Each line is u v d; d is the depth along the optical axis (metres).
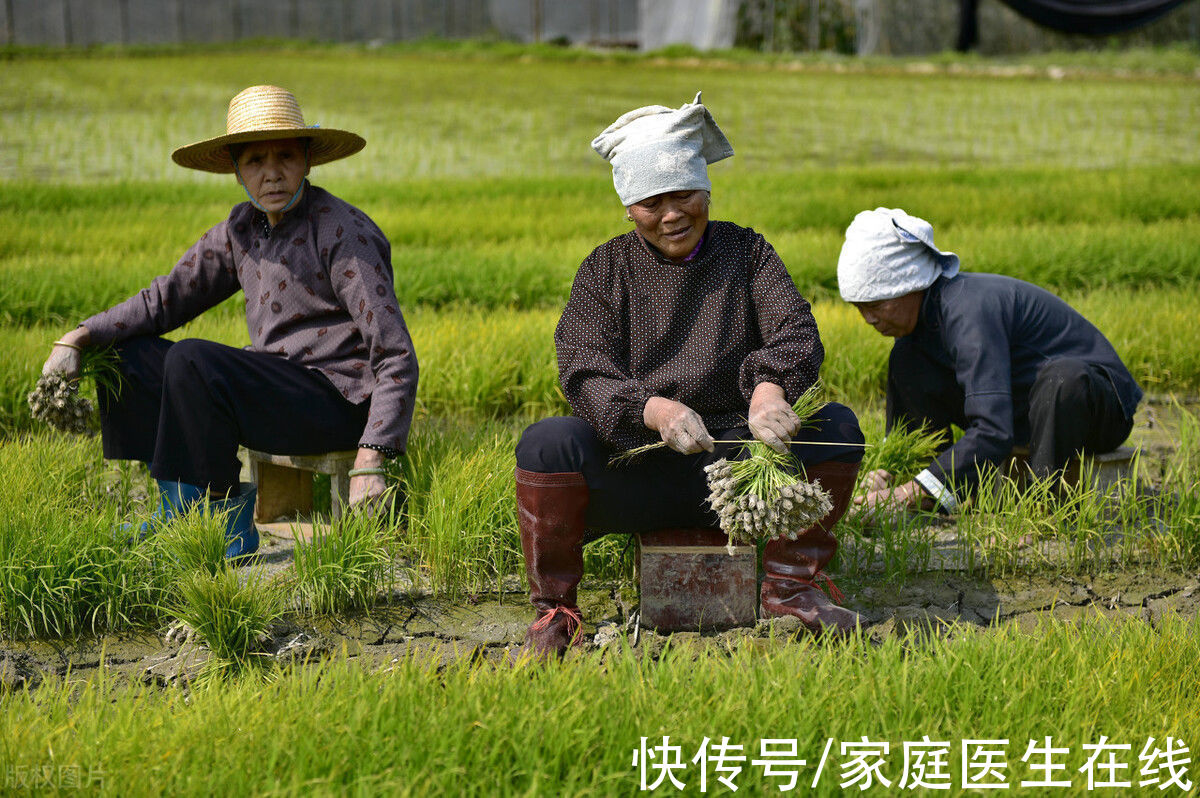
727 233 3.29
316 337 3.90
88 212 10.76
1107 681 2.67
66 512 3.64
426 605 3.60
